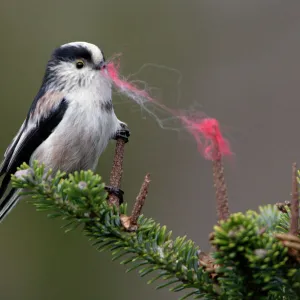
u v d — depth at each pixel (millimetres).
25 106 12727
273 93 12352
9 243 11000
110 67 7289
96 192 4172
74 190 4152
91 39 13102
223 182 3709
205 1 13297
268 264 3441
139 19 13133
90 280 10648
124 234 4293
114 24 13172
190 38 12969
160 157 11398
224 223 3410
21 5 13227
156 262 4055
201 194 11258
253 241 3367
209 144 3791
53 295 10828
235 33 12992
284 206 4332
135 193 11445
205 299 3896
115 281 10500
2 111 12617
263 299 3578
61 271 10836
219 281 3822
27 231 11016
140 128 11406
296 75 12422
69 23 13195
